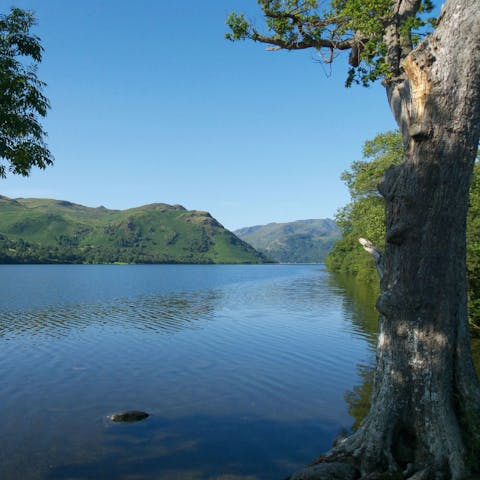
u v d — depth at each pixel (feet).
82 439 41.29
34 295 211.82
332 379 61.21
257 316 128.67
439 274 29.04
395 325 29.89
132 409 49.88
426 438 27.73
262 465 35.99
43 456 37.68
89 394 55.31
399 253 30.12
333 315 127.03
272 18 45.78
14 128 33.01
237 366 68.90
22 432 43.06
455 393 28.68
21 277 392.68
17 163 33.63
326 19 45.37
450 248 29.09
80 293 225.56
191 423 45.37
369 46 40.11
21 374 65.05
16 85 31.86
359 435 30.58
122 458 37.32
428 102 28.53
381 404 29.60
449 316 28.99
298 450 38.88
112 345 86.94
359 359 72.59
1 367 69.36
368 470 28.27
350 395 54.24
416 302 29.12
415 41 39.42
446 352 28.76
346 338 91.15
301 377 62.28
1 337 96.53
